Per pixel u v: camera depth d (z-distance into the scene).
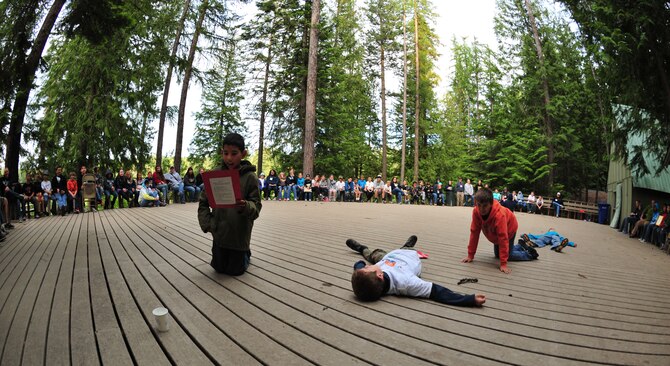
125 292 3.03
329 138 22.77
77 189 11.00
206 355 1.95
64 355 1.95
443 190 23.31
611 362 1.95
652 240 8.54
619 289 3.62
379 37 28.36
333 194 18.05
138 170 16.25
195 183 14.49
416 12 28.92
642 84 8.11
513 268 4.34
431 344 2.11
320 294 3.01
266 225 7.57
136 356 1.92
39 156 14.19
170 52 16.52
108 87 14.74
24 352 1.97
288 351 1.99
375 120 33.06
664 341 2.26
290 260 4.28
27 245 5.36
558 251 5.99
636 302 3.16
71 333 2.23
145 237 5.91
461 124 33.56
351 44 25.53
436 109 32.78
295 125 21.03
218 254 3.56
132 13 12.39
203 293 3.00
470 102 34.22
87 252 4.72
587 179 25.59
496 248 4.75
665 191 11.77
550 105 22.89
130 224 7.68
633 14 7.53
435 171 31.66
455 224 9.18
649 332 2.41
